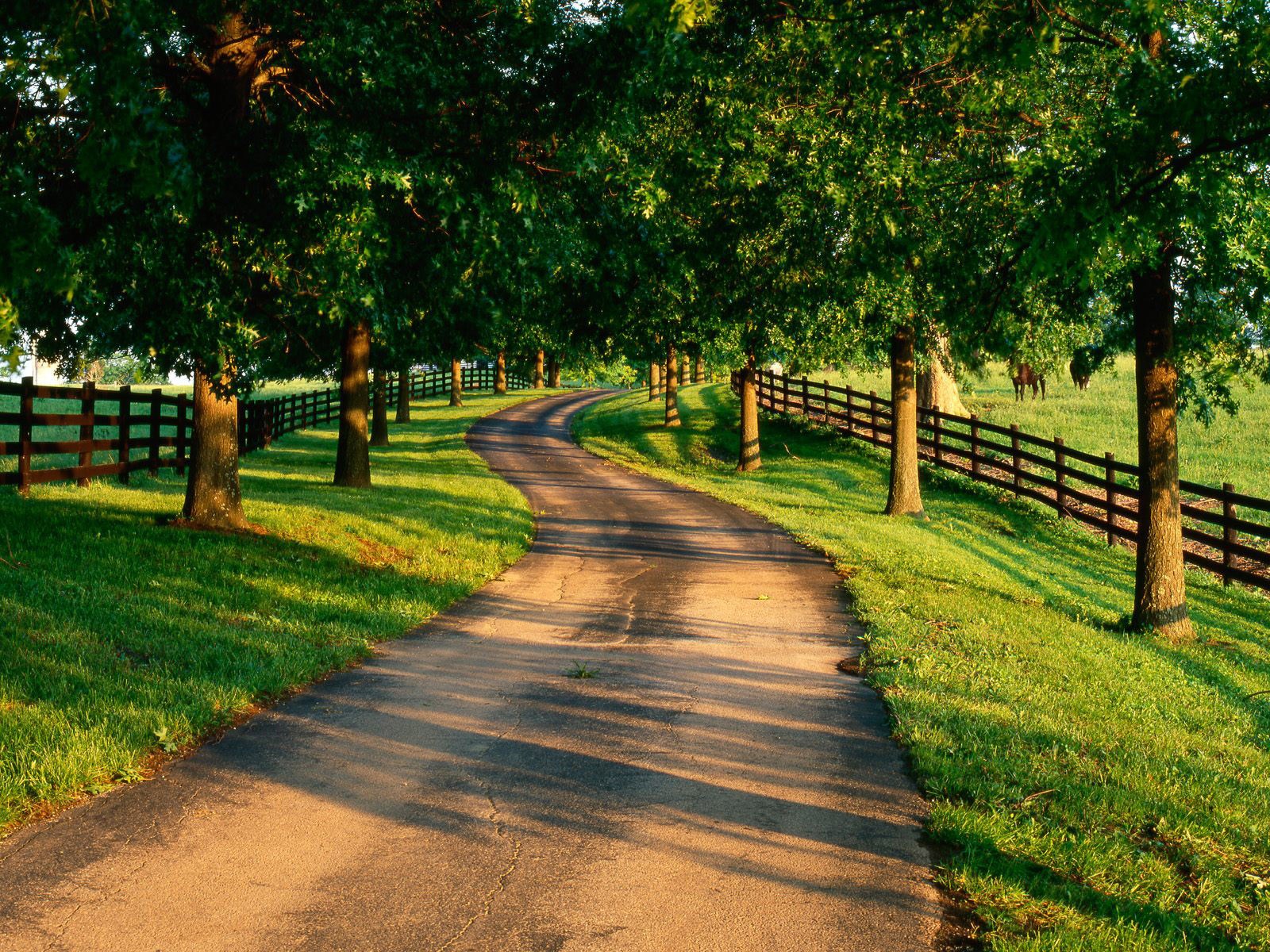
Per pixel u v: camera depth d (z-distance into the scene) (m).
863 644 9.92
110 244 8.23
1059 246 7.52
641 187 9.73
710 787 5.81
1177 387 12.97
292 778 5.81
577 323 14.02
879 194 12.03
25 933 3.96
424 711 7.28
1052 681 8.83
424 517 17.00
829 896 4.42
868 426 30.22
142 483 16.72
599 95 8.93
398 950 3.90
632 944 3.96
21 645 7.52
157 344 9.57
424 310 13.02
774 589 12.93
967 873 4.57
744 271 16.70
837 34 8.56
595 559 15.45
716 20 9.64
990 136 11.91
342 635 9.42
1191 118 6.89
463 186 8.91
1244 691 9.99
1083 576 16.48
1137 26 7.34
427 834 5.06
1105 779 6.26
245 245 9.30
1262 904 4.65
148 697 6.83
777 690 8.09
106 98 4.87
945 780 5.82
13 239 4.75
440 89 8.80
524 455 34.19
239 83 9.39
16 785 5.25
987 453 25.77
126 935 3.96
